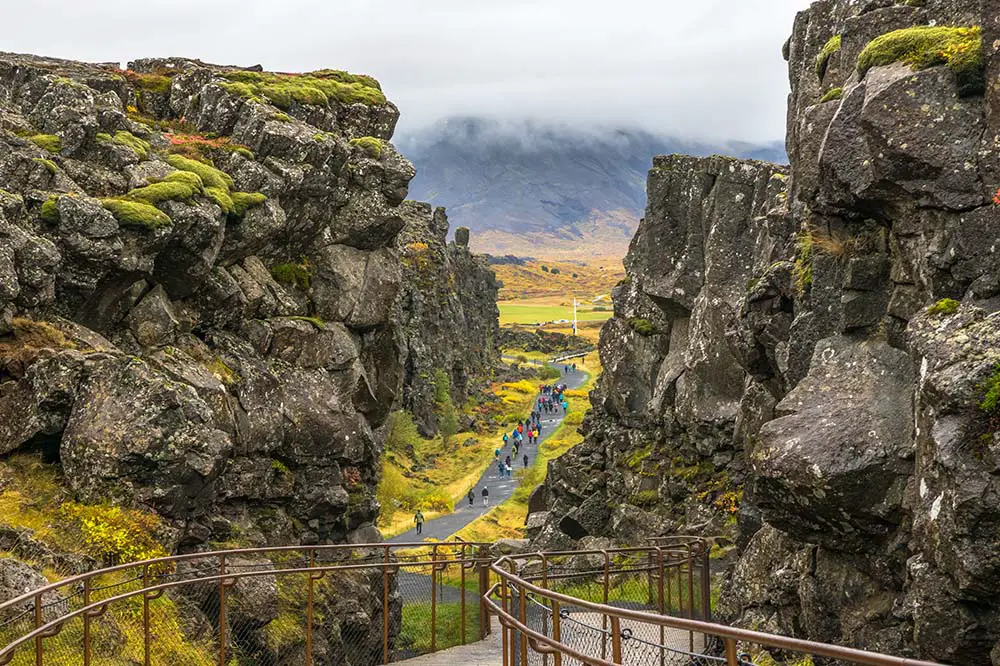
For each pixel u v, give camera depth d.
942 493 10.73
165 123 26.75
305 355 25.41
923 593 10.99
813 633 14.19
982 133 12.05
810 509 13.28
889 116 12.55
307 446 24.27
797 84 21.62
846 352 14.09
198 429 19.75
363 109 29.50
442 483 77.12
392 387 28.94
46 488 18.84
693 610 20.83
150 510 19.20
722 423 30.03
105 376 19.58
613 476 35.25
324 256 27.14
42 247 19.67
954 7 14.08
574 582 29.50
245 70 30.70
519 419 109.62
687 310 33.72
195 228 22.02
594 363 179.38
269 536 23.45
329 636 22.70
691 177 33.72
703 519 29.20
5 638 13.69
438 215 107.19
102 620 15.52
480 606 20.92
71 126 22.64
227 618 19.50
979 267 11.80
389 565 18.41
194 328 23.52
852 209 14.23
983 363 10.51
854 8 16.62
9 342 19.69
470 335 124.88
